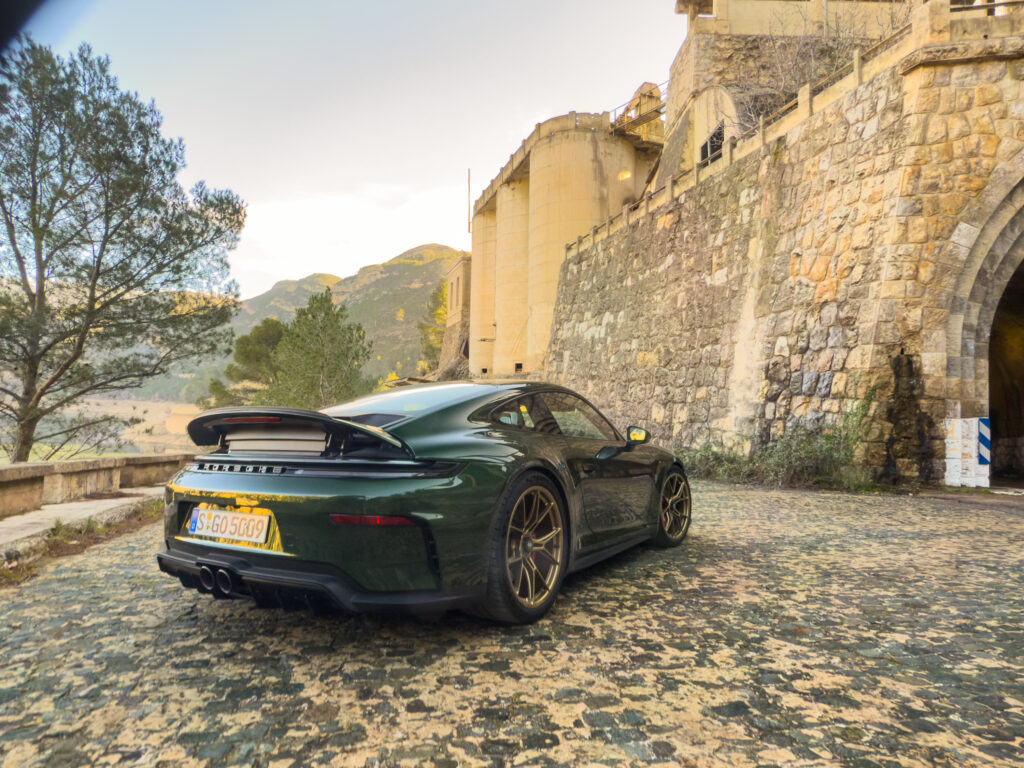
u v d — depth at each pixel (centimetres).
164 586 345
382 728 176
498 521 250
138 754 162
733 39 2058
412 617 279
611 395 2066
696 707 188
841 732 172
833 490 869
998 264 899
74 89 1363
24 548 413
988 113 899
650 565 380
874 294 952
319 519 221
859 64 1043
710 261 1493
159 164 1487
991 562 389
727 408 1344
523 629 262
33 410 1398
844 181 1048
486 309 4391
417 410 273
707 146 1909
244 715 185
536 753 161
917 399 894
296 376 2655
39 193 1384
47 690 204
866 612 283
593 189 3120
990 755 159
